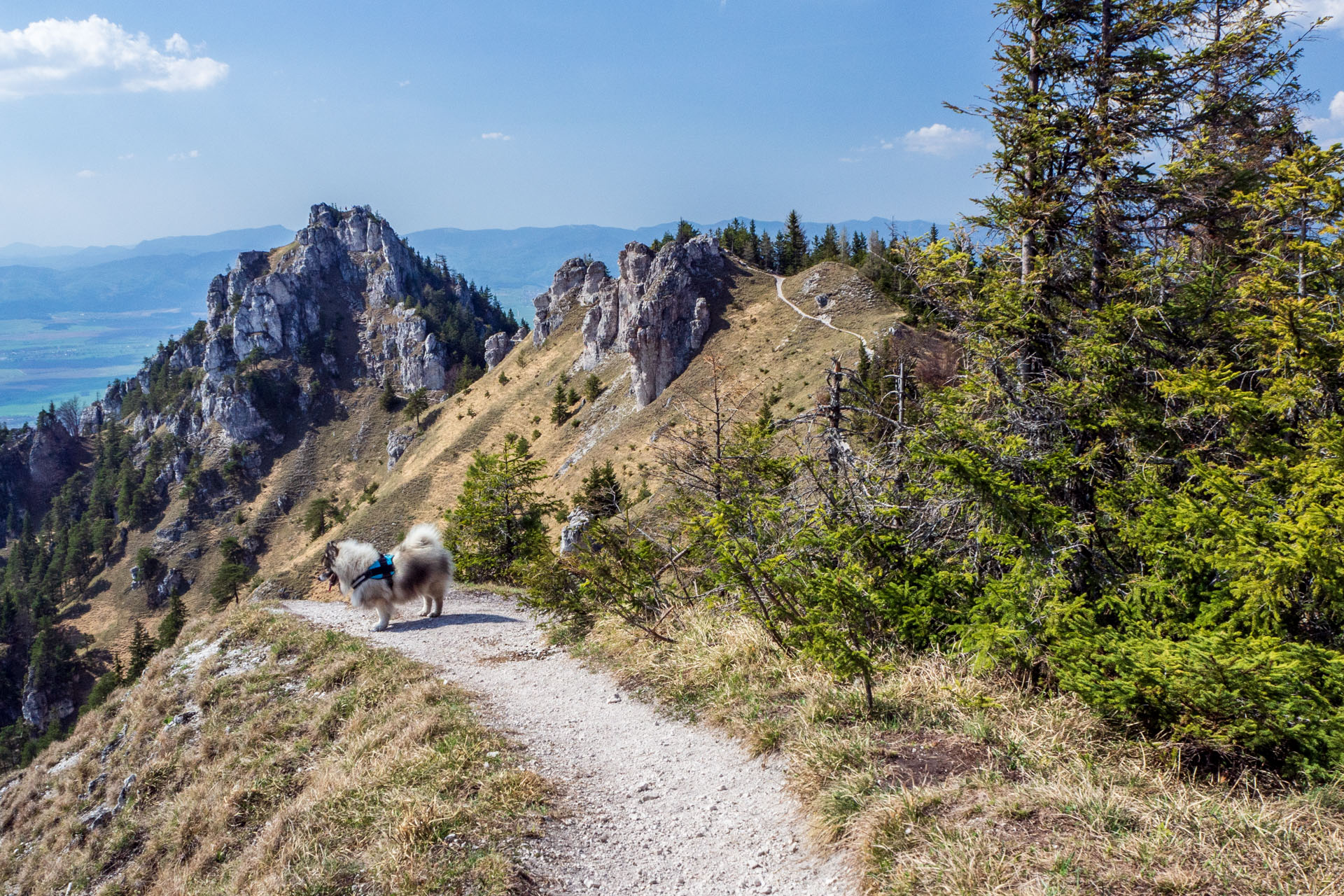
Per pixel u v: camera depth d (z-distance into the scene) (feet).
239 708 36.81
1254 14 27.12
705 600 34.78
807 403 216.13
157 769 35.04
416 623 45.34
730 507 28.68
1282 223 24.04
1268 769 15.10
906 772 17.24
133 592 513.45
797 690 23.84
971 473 21.29
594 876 16.66
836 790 16.99
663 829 18.47
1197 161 26.94
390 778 21.45
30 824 42.04
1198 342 26.07
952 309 29.96
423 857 16.78
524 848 17.44
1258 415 20.94
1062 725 17.69
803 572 24.12
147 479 618.44
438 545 45.75
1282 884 11.44
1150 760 16.22
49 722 396.57
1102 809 13.94
